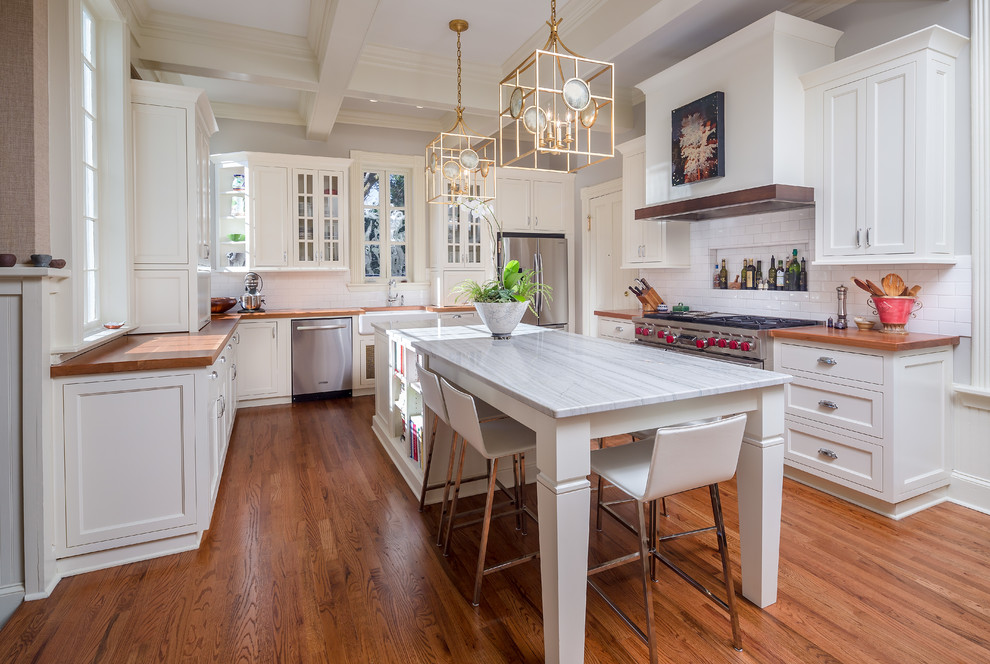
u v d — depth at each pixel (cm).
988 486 273
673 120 391
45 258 208
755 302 402
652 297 456
